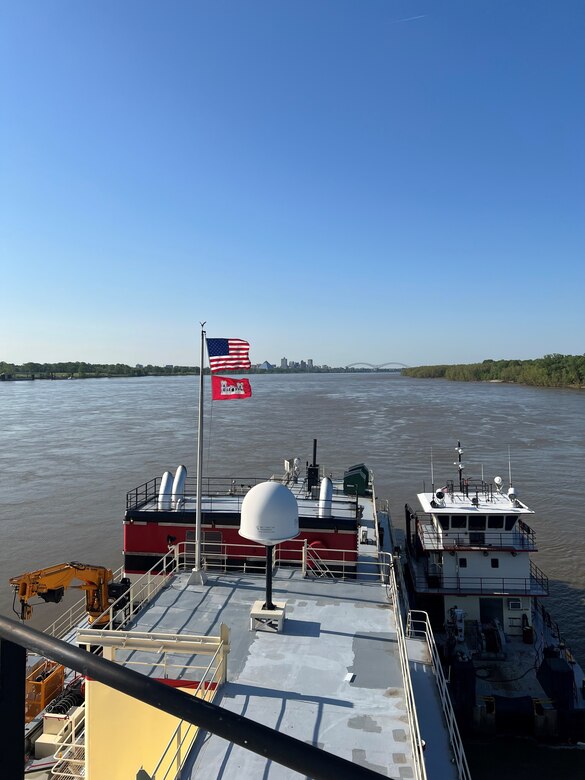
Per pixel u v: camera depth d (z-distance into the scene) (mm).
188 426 110312
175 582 18812
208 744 10766
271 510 15328
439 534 28000
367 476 33719
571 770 21500
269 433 98562
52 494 55781
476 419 119375
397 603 16625
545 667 23766
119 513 49094
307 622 15930
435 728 14203
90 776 11625
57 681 21688
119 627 15516
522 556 27516
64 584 24031
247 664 13602
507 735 23125
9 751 2078
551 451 78938
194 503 26219
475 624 26922
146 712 12219
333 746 10750
